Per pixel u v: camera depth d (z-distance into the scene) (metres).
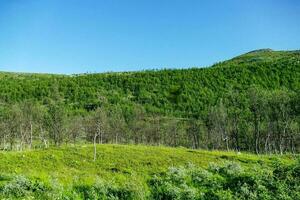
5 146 102.62
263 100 102.31
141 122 127.69
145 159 59.31
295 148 109.00
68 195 24.53
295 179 26.16
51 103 106.50
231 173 28.02
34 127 109.25
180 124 147.62
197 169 28.83
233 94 167.25
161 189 25.22
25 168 51.53
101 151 65.31
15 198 23.92
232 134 116.56
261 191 25.16
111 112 130.00
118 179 27.33
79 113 185.88
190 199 24.38
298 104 100.31
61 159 58.72
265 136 113.00
